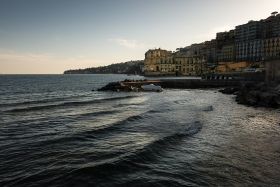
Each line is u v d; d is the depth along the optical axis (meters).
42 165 13.23
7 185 10.98
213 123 24.69
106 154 14.91
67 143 17.41
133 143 17.31
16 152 15.41
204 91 69.31
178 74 177.25
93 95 60.47
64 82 138.00
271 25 155.25
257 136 19.97
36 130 21.69
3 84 109.44
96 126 23.12
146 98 50.81
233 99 47.44
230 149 16.64
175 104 39.72
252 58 149.50
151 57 190.88
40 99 50.97
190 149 16.50
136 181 11.53
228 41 183.75
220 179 12.16
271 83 52.38
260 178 12.38
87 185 10.98
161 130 21.30
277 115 29.58
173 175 12.42
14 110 33.75
